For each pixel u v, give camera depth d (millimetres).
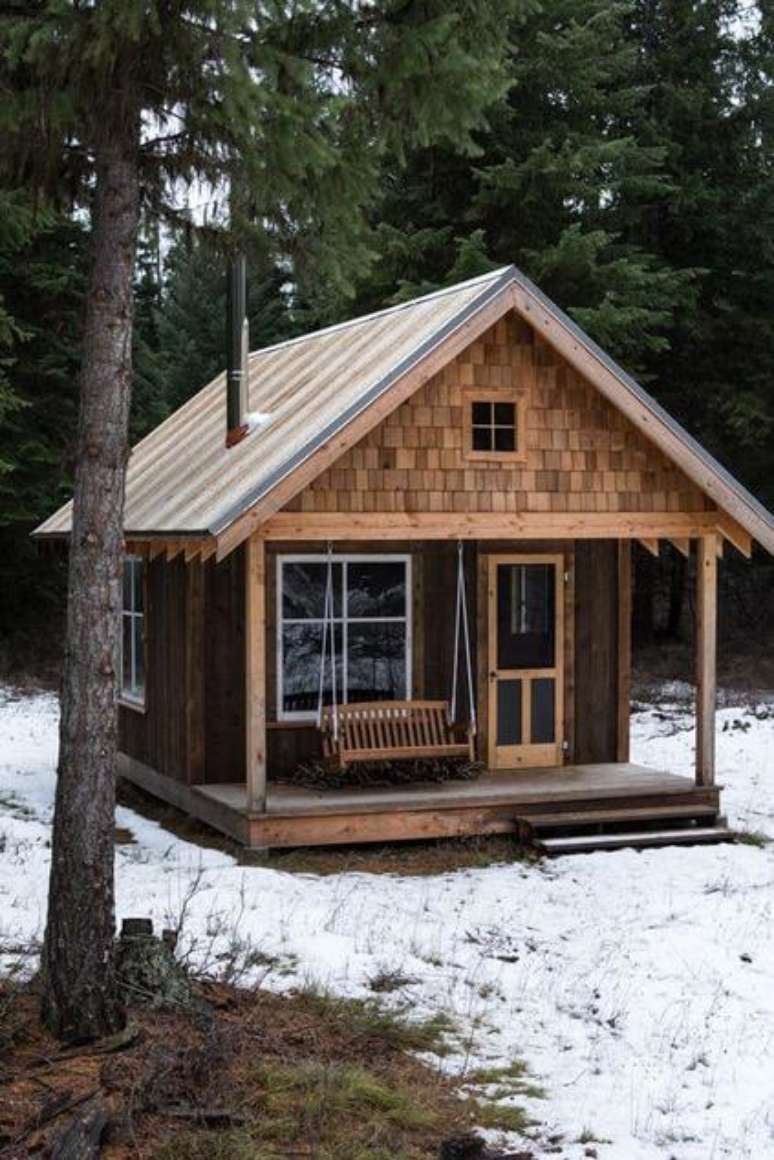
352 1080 6777
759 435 25859
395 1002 8242
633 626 28266
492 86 7781
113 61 6645
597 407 13508
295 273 8594
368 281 24766
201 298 35125
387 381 12273
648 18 26875
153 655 15516
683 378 27391
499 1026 8070
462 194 24906
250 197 7918
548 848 12820
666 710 22422
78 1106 6109
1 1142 5812
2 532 27172
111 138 7012
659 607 31797
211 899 10328
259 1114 6371
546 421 13344
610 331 22844
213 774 14172
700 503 13914
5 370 25719
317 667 14211
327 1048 7332
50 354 26297
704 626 14000
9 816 14477
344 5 7402
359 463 12672
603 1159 6289
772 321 26094
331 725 13680
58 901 6902
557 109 24703
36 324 26578
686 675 25719
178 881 11000
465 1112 6781
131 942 7465
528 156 24000
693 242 26719
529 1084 7207
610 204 25172
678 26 26344
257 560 12398
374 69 7523
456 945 9664
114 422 6977
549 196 23766
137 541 14055
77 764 6879
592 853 12961
